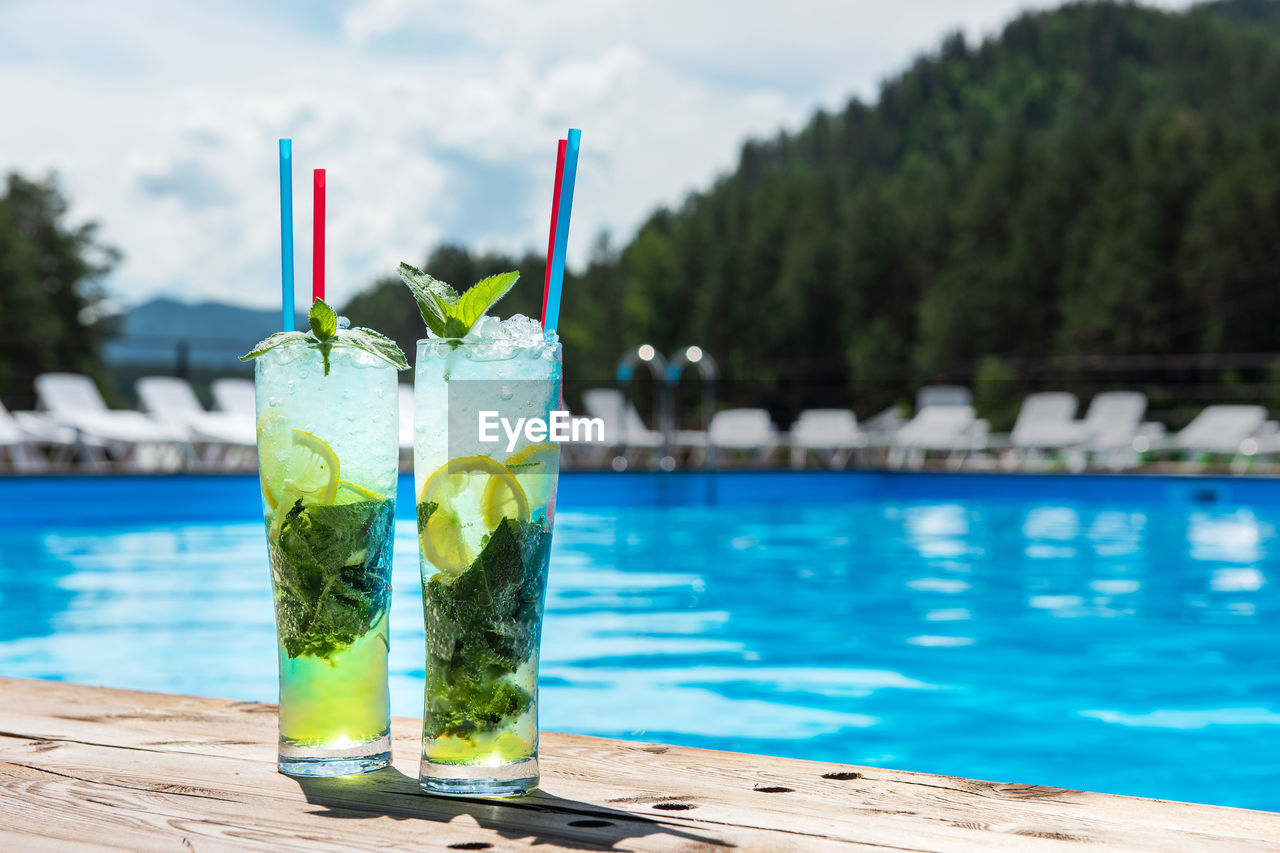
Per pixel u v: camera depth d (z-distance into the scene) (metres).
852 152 64.81
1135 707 2.73
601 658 3.27
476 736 1.15
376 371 1.21
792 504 9.64
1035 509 8.99
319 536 1.19
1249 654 3.39
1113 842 1.05
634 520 8.00
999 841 1.05
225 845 1.01
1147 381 23.03
